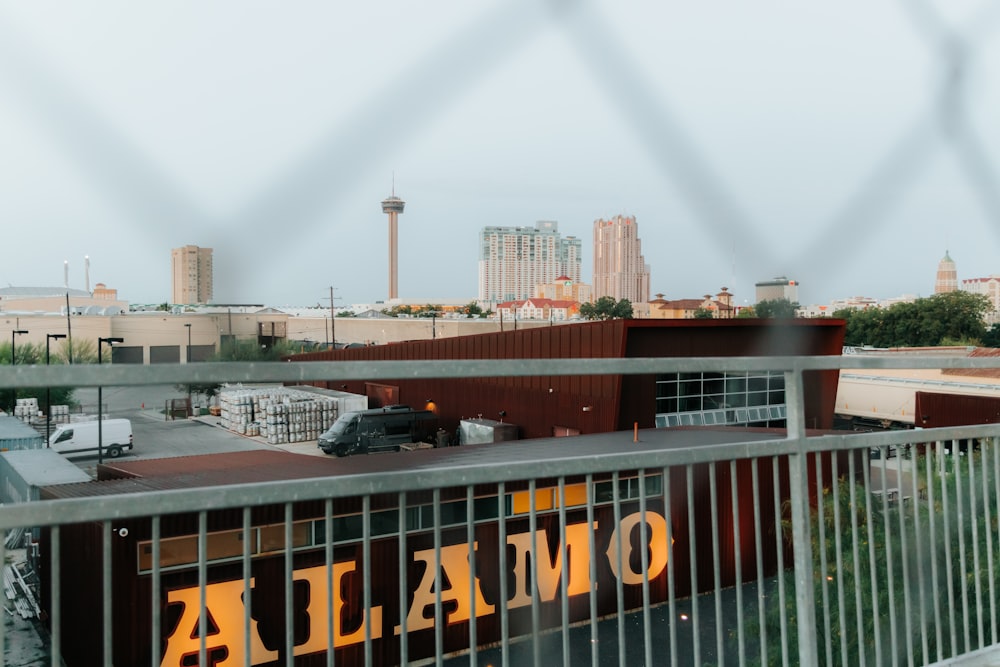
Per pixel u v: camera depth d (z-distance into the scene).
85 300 81.62
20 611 13.86
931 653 4.39
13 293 83.06
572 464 1.93
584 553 13.74
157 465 16.25
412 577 12.49
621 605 2.05
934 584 2.73
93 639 10.71
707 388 31.48
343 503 11.94
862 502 4.98
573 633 13.27
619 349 28.88
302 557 11.55
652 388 29.94
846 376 41.12
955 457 2.82
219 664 10.83
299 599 11.50
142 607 10.44
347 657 11.79
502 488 1.85
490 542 13.14
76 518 1.40
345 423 36.22
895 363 2.41
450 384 39.06
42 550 13.77
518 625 13.27
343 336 91.25
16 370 1.21
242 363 1.38
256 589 11.17
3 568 1.35
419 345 41.66
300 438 40.34
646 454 2.04
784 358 2.21
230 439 40.94
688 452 2.10
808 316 33.66
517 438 33.91
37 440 27.45
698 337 31.09
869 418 41.38
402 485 1.72
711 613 13.34
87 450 34.81
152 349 57.50
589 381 30.09
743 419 32.00
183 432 43.44
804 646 2.23
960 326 67.38
